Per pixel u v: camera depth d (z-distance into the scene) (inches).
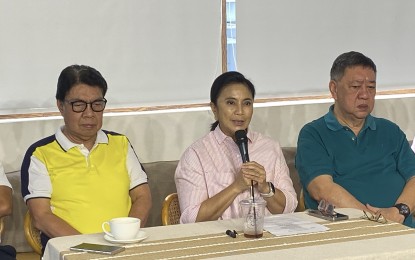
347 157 154.8
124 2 176.1
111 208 139.9
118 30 176.4
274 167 141.7
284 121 188.5
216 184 137.7
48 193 138.0
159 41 179.8
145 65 179.3
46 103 172.9
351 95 152.8
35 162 138.7
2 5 167.5
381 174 155.5
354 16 196.1
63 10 171.9
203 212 132.3
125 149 146.1
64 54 173.0
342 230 114.1
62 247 108.0
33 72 171.0
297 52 192.1
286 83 191.9
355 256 99.8
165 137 179.8
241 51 187.3
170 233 114.8
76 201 138.3
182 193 138.0
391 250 102.2
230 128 137.8
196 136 181.9
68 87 137.9
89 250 105.0
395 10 199.3
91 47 174.7
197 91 184.2
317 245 105.5
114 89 177.6
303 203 158.4
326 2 193.3
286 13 190.1
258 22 187.9
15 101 170.6
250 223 110.8
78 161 140.2
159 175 169.3
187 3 180.9
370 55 198.8
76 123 138.0
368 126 156.6
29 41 170.1
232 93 137.1
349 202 146.8
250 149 141.4
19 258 157.6
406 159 158.7
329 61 195.2
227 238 111.0
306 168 153.5
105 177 141.1
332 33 194.7
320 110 191.2
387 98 196.4
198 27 182.5
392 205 154.0
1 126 167.9
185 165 139.1
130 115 177.0
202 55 183.5
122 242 109.0
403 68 201.6
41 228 135.9
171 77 181.6
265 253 101.7
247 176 123.3
